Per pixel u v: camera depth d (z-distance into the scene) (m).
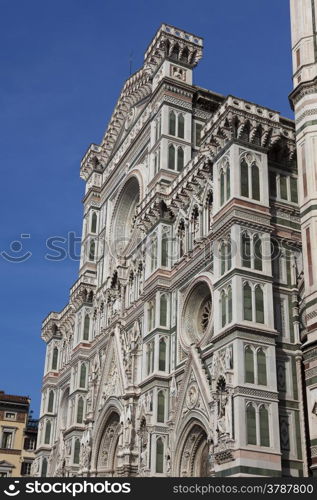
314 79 38.19
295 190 45.06
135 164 64.50
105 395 57.31
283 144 45.16
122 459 48.97
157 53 61.03
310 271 34.84
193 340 45.88
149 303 51.28
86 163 77.69
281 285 41.47
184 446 42.81
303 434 37.75
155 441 44.91
